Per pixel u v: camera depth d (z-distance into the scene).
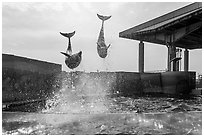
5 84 6.07
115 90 11.15
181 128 3.45
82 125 3.62
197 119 3.94
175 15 13.77
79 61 11.30
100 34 12.30
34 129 3.41
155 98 9.23
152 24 15.38
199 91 12.45
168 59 15.22
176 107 6.45
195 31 14.62
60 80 8.96
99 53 12.26
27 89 7.06
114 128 3.46
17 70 6.60
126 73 11.78
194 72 13.25
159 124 3.66
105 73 10.91
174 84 12.62
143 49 16.06
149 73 12.88
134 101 8.02
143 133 3.21
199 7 12.11
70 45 11.27
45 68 8.27
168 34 15.08
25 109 5.77
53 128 3.42
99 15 11.96
